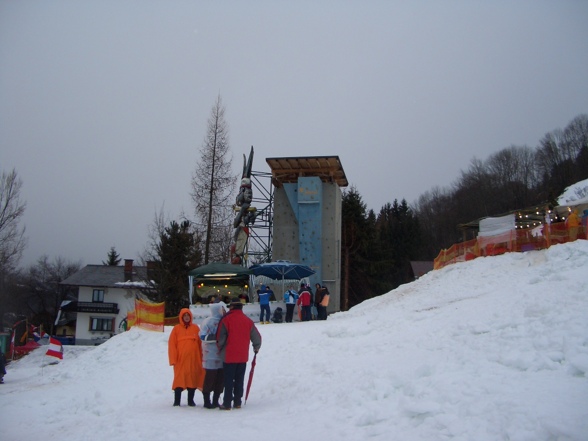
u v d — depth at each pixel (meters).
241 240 38.03
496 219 28.81
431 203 110.88
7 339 41.12
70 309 73.12
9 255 44.31
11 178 44.41
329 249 43.47
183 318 10.94
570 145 90.62
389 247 74.75
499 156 101.75
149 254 49.47
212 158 45.69
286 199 44.72
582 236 23.09
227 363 9.96
